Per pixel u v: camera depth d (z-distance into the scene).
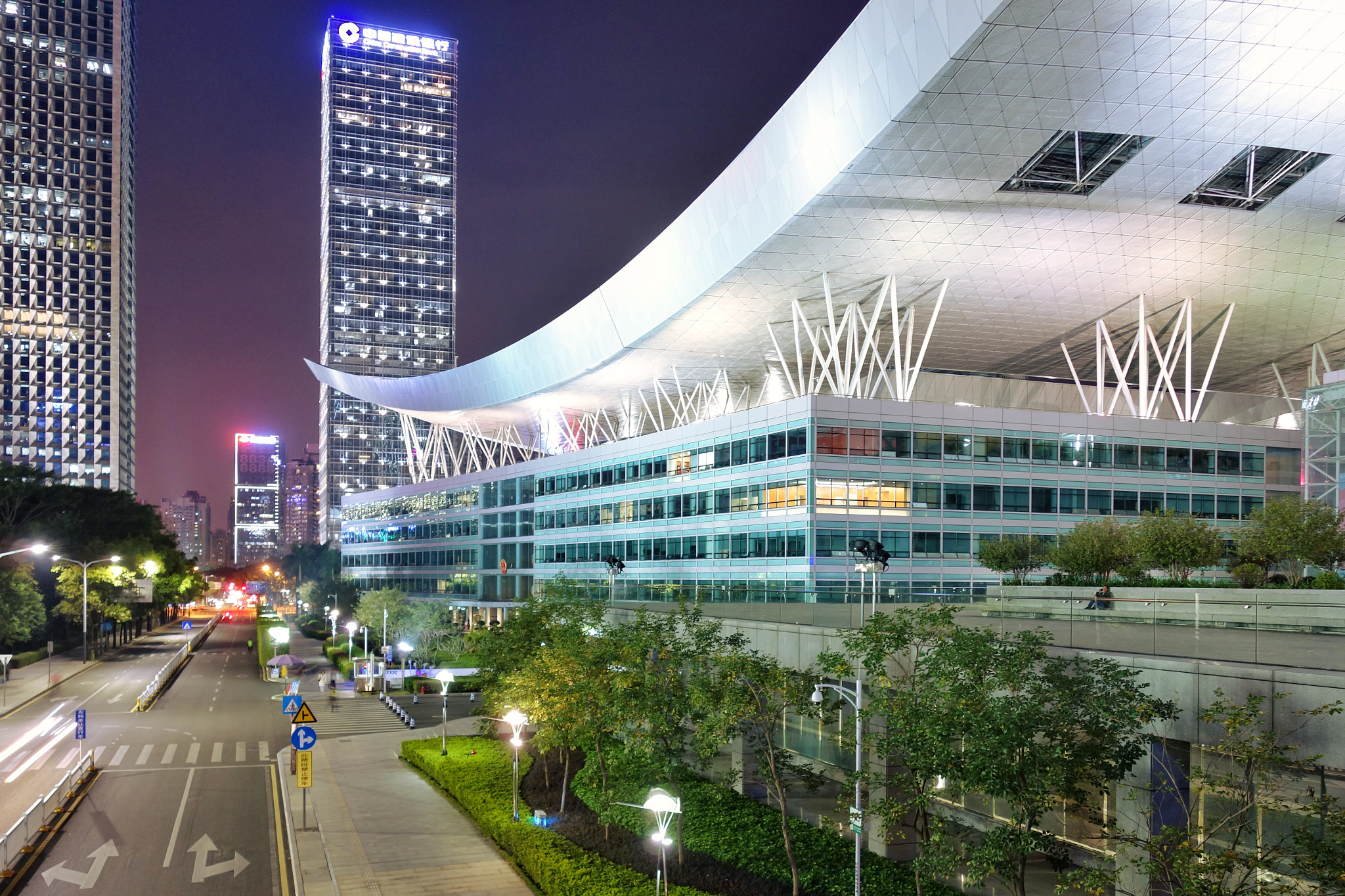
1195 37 38.84
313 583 134.62
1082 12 37.44
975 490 63.28
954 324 71.62
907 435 62.19
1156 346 67.81
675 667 25.61
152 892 24.88
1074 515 65.19
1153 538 42.69
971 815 22.61
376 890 24.77
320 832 30.22
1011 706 14.90
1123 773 15.23
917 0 40.91
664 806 21.38
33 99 196.88
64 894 24.64
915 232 55.56
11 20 196.25
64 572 85.44
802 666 28.47
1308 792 13.16
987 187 50.28
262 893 24.84
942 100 42.75
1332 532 37.59
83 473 194.12
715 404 100.62
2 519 96.38
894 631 18.28
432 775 37.94
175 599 139.00
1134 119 44.16
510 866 26.78
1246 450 69.31
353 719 53.31
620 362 85.00
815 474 60.12
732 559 68.44
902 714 16.70
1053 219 53.84
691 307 68.88
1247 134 45.34
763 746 24.47
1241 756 12.84
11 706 57.97
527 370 100.50
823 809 27.92
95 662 85.00
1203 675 15.96
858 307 64.56
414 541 139.00
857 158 47.44
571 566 94.75
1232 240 56.06
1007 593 32.59
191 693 64.50
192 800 34.56
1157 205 52.09
